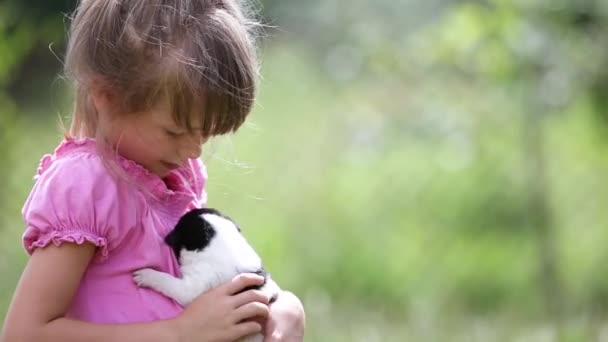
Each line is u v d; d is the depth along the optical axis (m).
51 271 3.29
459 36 9.32
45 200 3.34
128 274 3.46
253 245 10.34
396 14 10.70
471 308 10.06
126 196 3.45
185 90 3.31
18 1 15.52
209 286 3.52
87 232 3.32
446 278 10.36
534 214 10.02
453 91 10.74
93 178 3.37
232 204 10.65
